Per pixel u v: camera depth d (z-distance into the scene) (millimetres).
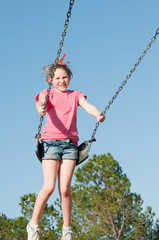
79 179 16438
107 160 16422
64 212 3197
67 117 3369
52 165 3180
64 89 3508
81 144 3365
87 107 3408
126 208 15883
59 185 3199
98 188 16031
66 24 3059
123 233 15844
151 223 15711
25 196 17859
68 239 3164
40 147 3277
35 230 3137
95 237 15648
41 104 3230
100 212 15844
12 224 18984
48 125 3332
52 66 3549
